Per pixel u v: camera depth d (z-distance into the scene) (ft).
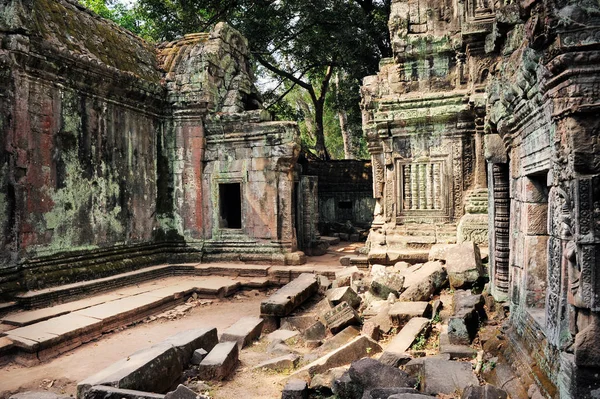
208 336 22.44
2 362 22.76
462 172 37.04
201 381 18.99
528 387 13.48
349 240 72.54
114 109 39.58
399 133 38.75
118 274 38.24
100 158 37.88
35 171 31.73
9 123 30.14
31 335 24.06
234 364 20.89
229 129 45.14
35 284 30.83
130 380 16.55
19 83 30.53
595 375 10.84
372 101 45.78
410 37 38.19
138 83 41.34
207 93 45.09
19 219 30.32
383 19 74.59
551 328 12.85
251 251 44.34
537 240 16.48
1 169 29.55
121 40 44.11
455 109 36.37
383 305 26.50
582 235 10.89
